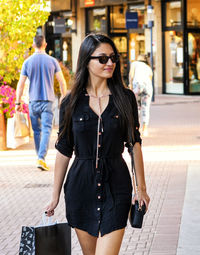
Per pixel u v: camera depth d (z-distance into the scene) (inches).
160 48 1385.3
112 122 189.3
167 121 832.9
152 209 348.2
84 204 190.1
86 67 193.2
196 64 1363.2
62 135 195.6
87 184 189.6
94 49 190.2
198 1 1342.3
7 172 474.9
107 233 187.8
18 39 641.6
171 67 1379.2
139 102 681.0
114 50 191.8
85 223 190.2
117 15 1485.0
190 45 1349.7
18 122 604.1
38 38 460.1
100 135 189.0
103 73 189.8
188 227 309.6
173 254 267.6
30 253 187.6
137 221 191.9
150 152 561.3
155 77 1395.2
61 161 198.2
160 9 1375.5
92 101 191.9
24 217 336.5
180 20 1343.5
